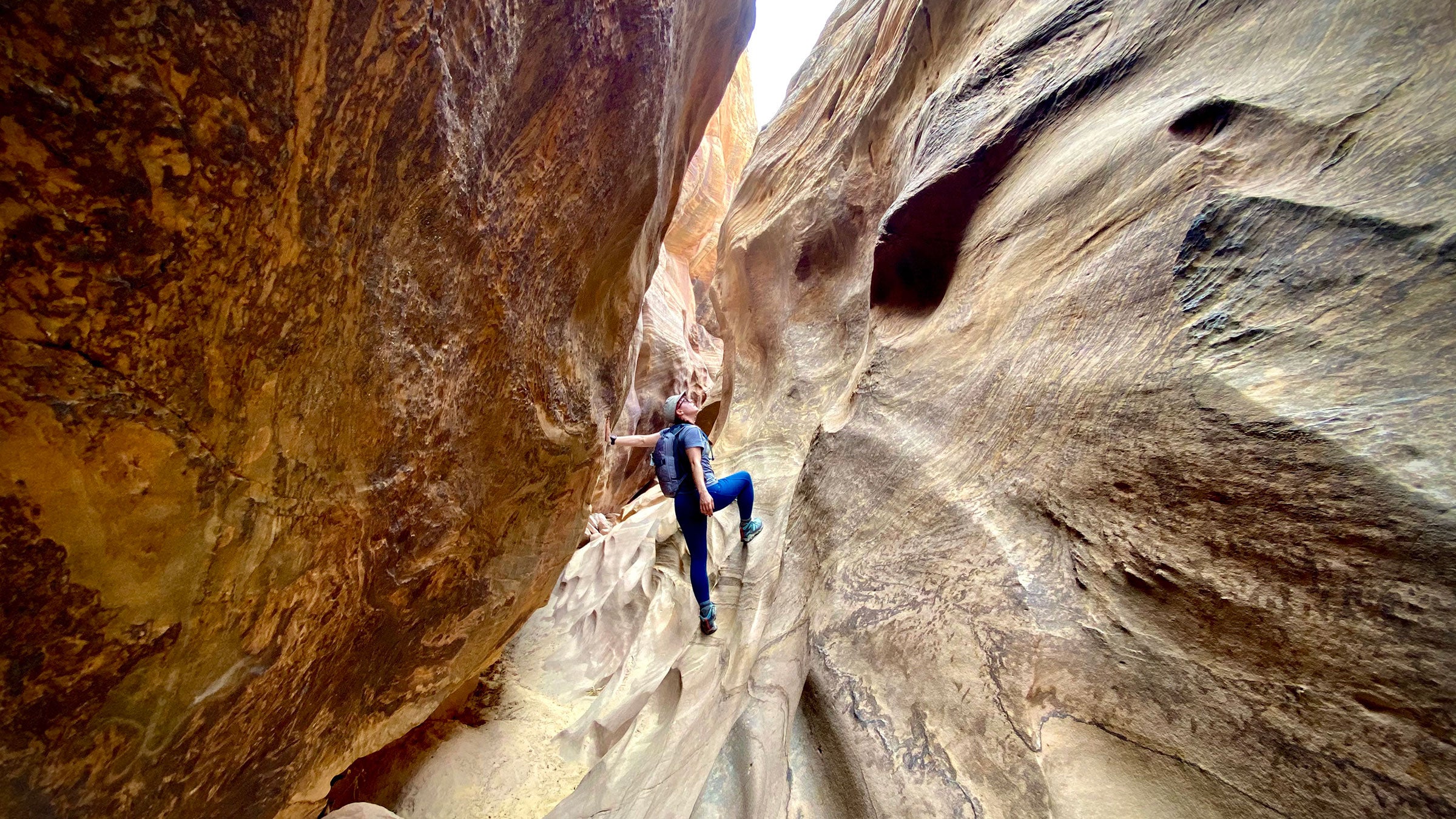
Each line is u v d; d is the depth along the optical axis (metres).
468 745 3.61
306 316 1.25
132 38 0.77
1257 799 0.90
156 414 1.00
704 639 3.10
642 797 2.13
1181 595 1.12
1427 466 0.87
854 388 2.94
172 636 1.15
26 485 0.85
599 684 4.52
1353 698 0.85
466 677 2.84
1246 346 1.20
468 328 1.93
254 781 1.62
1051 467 1.54
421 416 1.80
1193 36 1.90
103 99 0.77
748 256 6.72
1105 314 1.59
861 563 1.99
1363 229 1.12
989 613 1.44
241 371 1.14
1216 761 0.97
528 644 5.36
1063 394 1.60
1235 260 1.31
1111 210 1.76
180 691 1.22
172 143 0.86
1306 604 0.94
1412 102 1.19
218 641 1.28
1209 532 1.12
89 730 1.05
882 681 1.53
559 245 2.44
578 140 2.31
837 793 1.37
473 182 1.70
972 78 2.99
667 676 3.07
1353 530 0.91
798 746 1.55
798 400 4.71
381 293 1.47
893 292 3.02
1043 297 1.88
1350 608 0.89
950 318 2.43
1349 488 0.93
